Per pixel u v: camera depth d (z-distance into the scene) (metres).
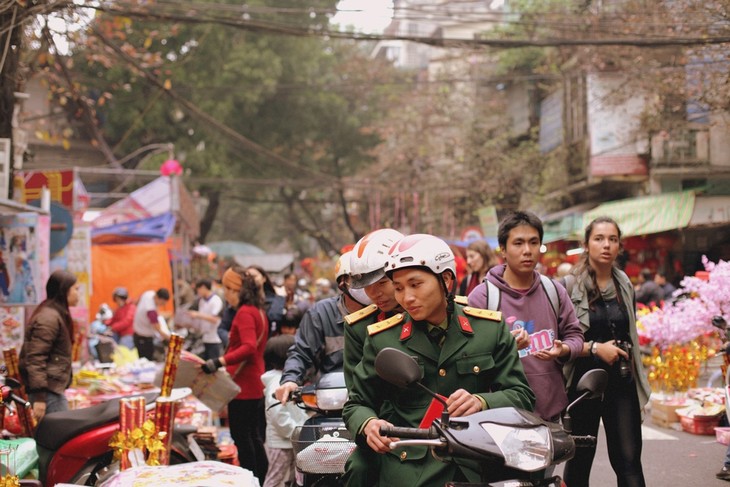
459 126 34.22
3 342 9.27
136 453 5.70
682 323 10.05
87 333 14.23
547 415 5.15
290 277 14.66
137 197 21.28
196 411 8.98
